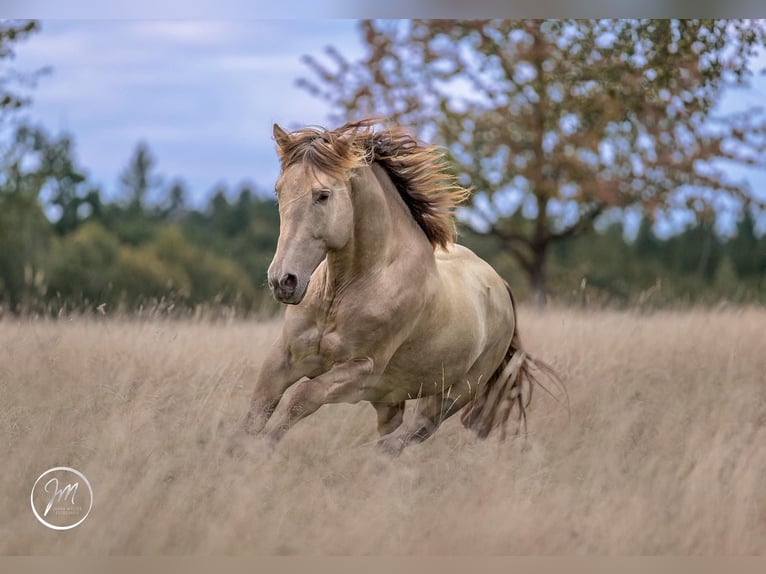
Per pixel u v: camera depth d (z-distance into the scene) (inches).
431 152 402.3
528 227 1464.1
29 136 1558.8
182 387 426.0
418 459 379.2
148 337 505.4
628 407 451.5
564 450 391.2
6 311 685.9
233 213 3528.5
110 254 2177.7
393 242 375.9
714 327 626.2
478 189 1244.5
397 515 311.7
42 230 2119.8
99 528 278.4
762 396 487.5
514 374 462.3
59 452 345.1
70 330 549.0
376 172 382.0
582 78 1082.1
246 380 466.3
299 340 366.0
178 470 337.1
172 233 2464.3
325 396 357.1
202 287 2257.6
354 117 1210.0
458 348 409.4
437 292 393.1
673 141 1138.0
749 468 343.3
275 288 325.4
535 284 1339.8
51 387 412.8
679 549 301.4
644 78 920.3
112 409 378.3
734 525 304.3
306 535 297.7
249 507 297.0
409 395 410.3
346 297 364.8
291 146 346.9
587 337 574.2
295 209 333.4
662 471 358.3
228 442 349.1
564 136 1177.4
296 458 357.7
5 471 320.8
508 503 313.1
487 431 461.1
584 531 305.3
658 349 567.8
